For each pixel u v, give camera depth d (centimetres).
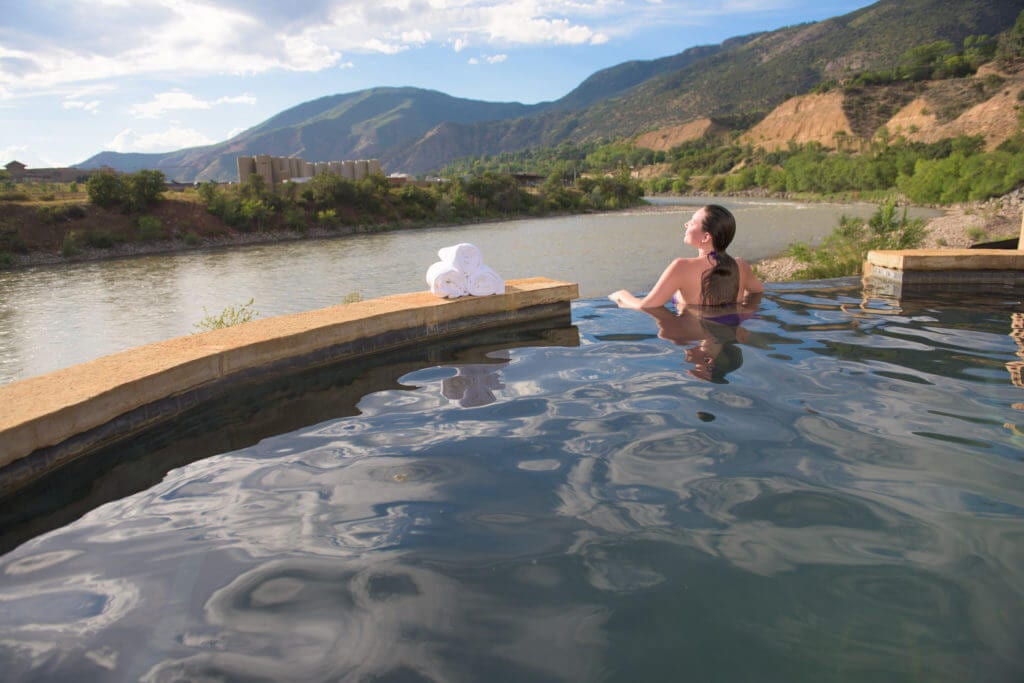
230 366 300
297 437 238
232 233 6019
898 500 163
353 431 241
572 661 109
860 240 1205
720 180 14075
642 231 5509
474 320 429
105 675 111
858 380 271
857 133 13862
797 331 371
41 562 155
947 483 172
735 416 233
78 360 2061
